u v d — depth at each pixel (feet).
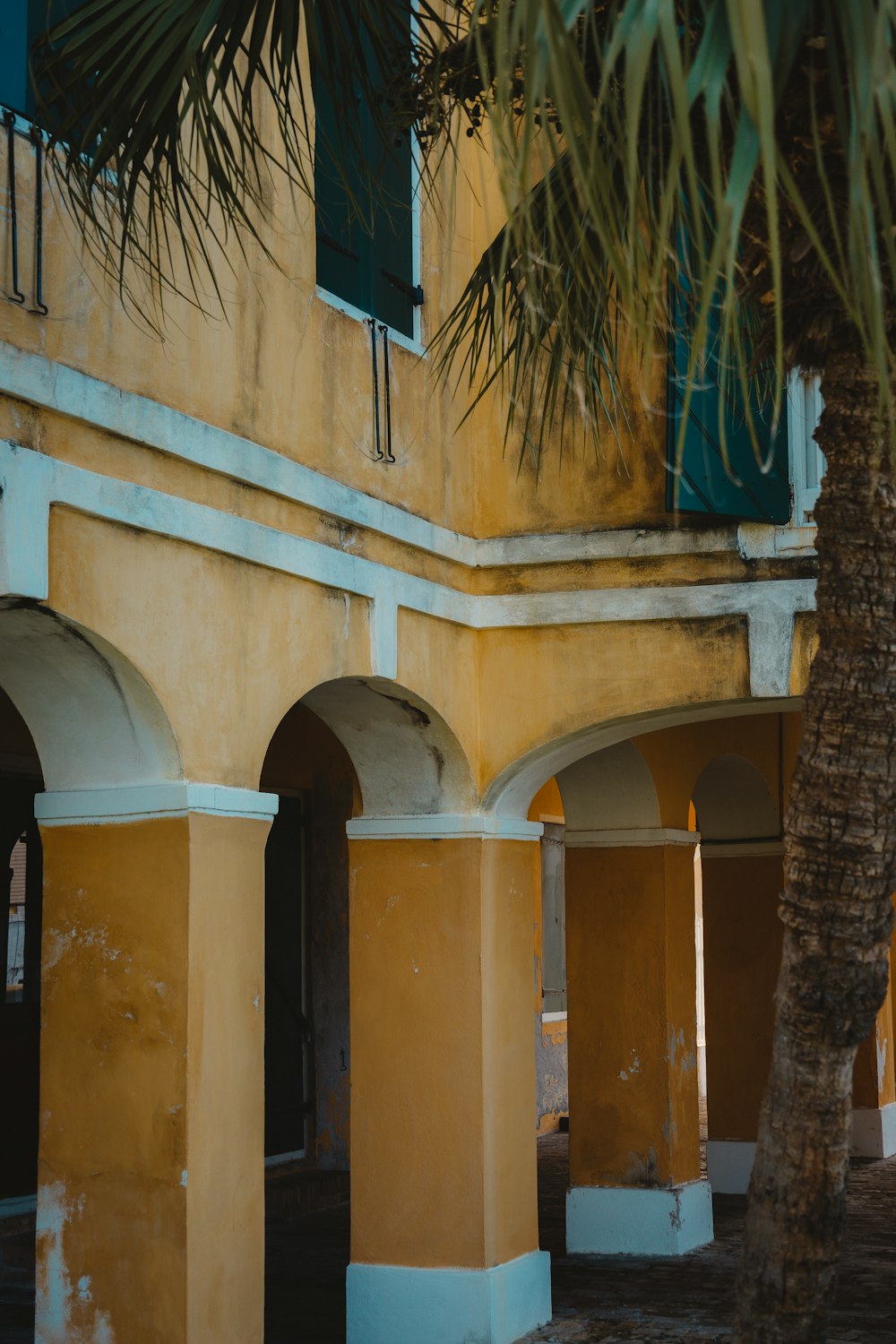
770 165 8.46
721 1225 37.58
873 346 10.03
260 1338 20.94
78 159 16.02
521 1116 28.71
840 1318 28.68
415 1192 27.53
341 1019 41.29
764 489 26.76
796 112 12.74
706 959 43.42
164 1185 19.69
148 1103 19.90
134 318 19.88
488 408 29.50
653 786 34.42
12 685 20.35
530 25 9.25
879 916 14.17
